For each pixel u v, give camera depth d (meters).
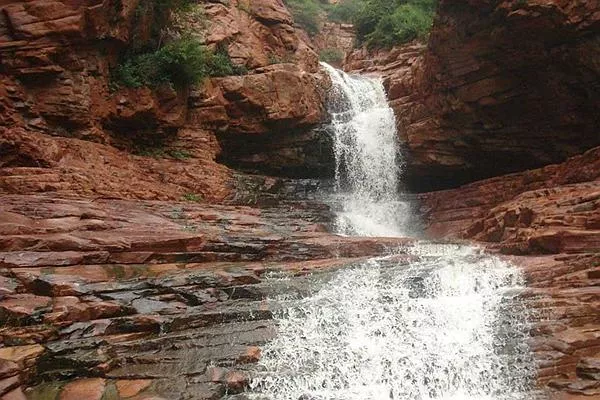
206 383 6.87
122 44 16.77
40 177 13.22
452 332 8.34
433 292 9.75
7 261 9.12
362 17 32.59
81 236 10.47
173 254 10.99
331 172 22.05
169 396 6.57
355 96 23.73
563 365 7.45
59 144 14.61
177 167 17.38
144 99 16.94
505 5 15.20
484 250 12.60
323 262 11.46
